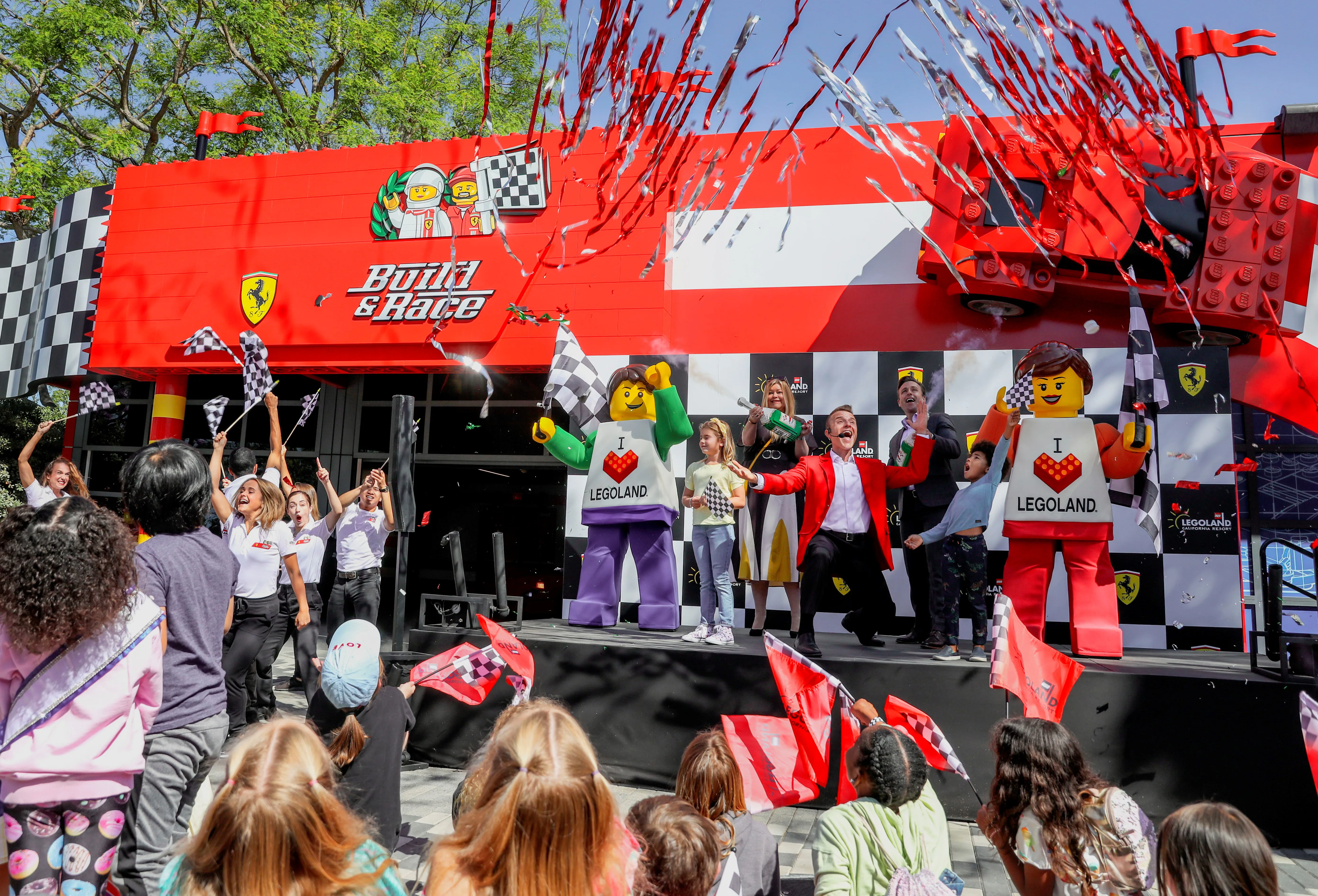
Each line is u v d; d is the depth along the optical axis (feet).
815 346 21.12
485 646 15.62
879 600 15.70
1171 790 12.62
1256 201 17.65
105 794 6.66
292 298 23.94
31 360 28.14
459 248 23.09
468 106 46.29
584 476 22.07
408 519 16.06
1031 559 15.08
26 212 44.45
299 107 45.39
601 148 22.58
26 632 6.39
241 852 4.10
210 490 8.43
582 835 4.11
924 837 6.58
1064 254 17.69
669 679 14.56
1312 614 20.52
